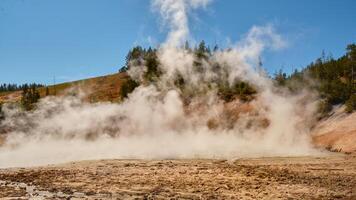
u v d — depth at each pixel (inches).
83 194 874.8
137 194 875.4
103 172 1242.6
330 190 915.4
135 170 1285.7
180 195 862.5
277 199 818.2
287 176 1129.4
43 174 1207.6
